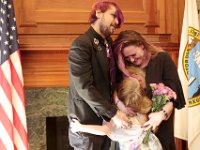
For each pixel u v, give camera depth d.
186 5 2.86
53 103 3.00
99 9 2.02
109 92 2.03
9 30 2.54
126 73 2.02
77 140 2.06
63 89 3.00
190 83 2.77
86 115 2.01
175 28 3.00
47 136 3.10
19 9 2.79
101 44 2.04
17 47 2.55
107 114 1.94
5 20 2.50
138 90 1.98
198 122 2.77
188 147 2.81
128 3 2.92
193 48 2.79
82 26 2.87
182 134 2.86
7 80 2.46
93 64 1.99
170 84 2.06
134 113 1.99
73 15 2.84
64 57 2.86
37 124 2.98
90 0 2.86
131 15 2.92
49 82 2.88
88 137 2.02
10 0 2.55
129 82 1.99
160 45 2.91
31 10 2.80
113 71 2.04
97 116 2.03
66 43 2.82
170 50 2.97
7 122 2.44
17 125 2.53
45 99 2.98
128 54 2.04
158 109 1.99
